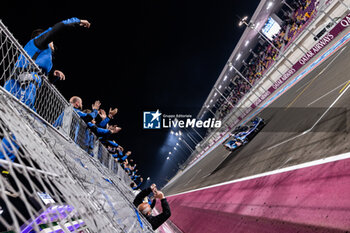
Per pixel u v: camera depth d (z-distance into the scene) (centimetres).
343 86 638
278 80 2208
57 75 320
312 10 1900
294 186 389
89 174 213
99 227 110
